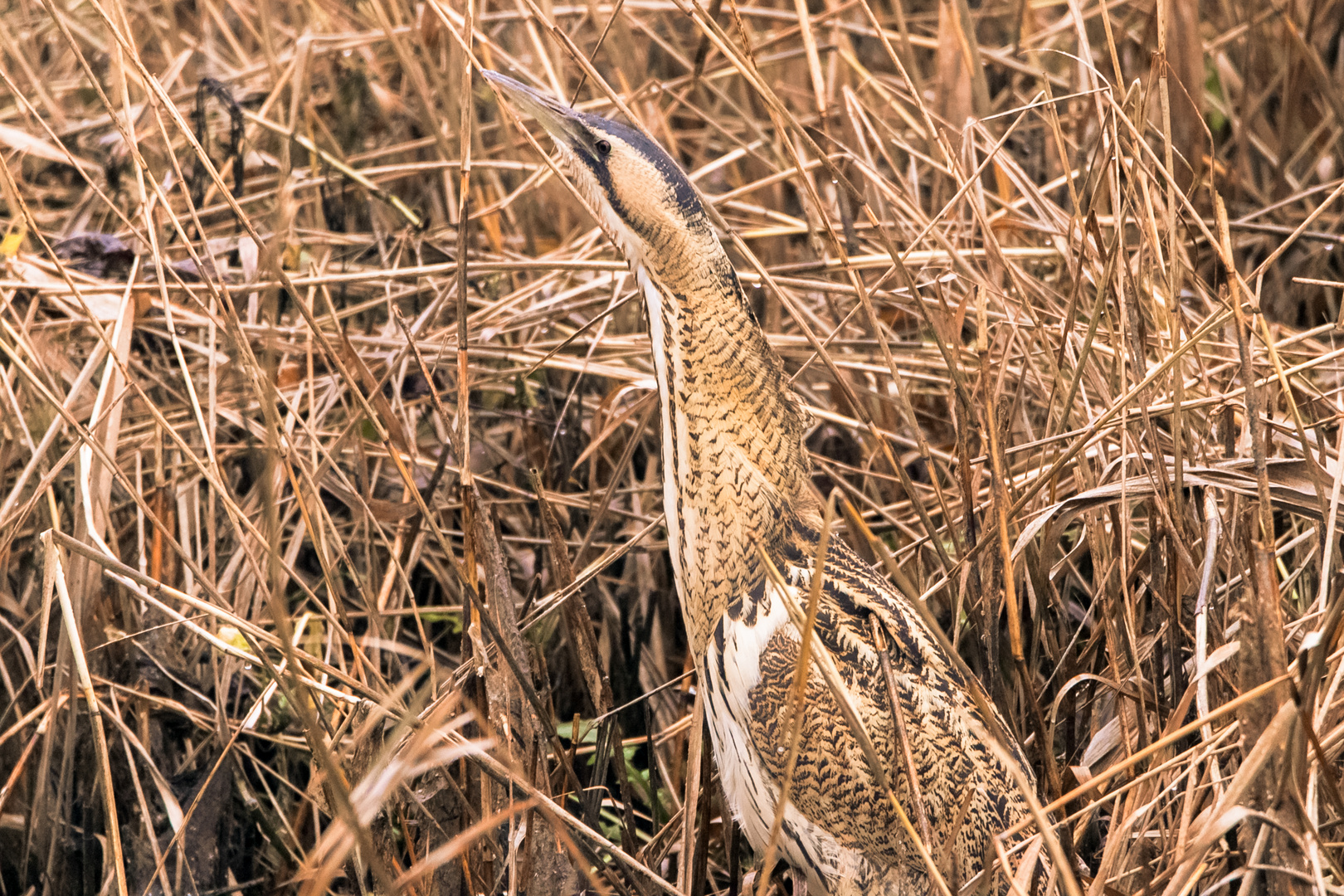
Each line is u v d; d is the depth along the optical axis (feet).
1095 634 19.12
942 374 26.21
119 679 21.94
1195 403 19.03
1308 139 33.76
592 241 30.48
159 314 27.14
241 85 35.70
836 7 32.78
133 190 30.68
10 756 22.12
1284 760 13.58
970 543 19.12
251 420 24.49
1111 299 23.09
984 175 31.91
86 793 21.17
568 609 21.16
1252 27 33.30
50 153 25.93
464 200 16.76
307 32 28.78
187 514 24.63
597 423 24.38
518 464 27.25
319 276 25.39
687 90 32.09
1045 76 21.62
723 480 17.40
